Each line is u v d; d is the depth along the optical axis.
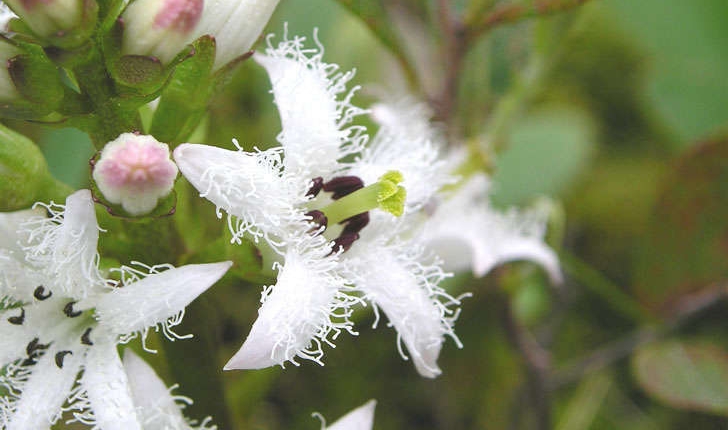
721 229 0.14
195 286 0.10
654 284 0.15
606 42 0.16
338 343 0.15
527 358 0.14
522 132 0.15
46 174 0.11
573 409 0.15
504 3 0.13
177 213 0.11
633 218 0.16
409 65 0.13
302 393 0.15
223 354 0.14
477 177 0.13
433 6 0.13
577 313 0.15
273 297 0.10
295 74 0.11
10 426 0.10
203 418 0.12
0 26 0.11
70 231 0.10
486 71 0.14
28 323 0.11
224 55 0.11
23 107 0.10
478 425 0.15
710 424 0.15
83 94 0.10
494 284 0.14
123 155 0.10
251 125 0.15
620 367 0.15
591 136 0.15
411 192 0.11
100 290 0.11
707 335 0.15
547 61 0.14
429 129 0.13
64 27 0.10
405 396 0.15
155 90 0.10
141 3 0.10
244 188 0.10
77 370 0.11
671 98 0.15
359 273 0.11
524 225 0.14
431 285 0.11
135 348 0.11
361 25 0.15
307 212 0.11
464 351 0.15
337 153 0.11
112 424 0.10
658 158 0.16
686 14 0.15
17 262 0.11
